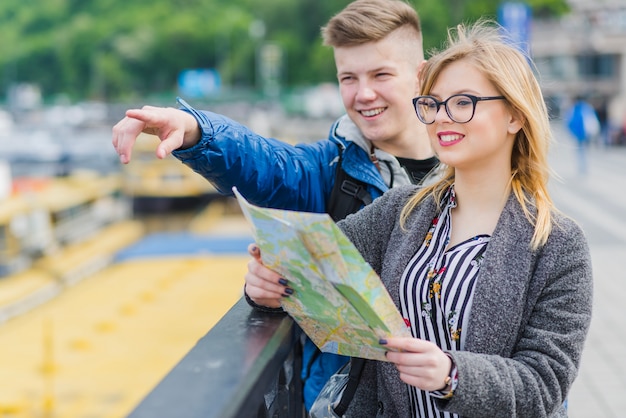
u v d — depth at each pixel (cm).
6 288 773
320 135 2762
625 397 525
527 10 1342
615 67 5722
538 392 175
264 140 247
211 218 1426
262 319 198
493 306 184
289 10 9912
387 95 270
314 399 244
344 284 166
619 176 2042
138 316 679
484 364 173
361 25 268
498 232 190
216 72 10650
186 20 11200
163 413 136
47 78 12212
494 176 199
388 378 201
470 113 192
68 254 955
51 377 541
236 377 153
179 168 1580
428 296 197
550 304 184
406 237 208
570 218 193
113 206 1255
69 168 1573
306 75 9556
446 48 215
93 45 11694
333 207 264
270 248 179
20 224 860
